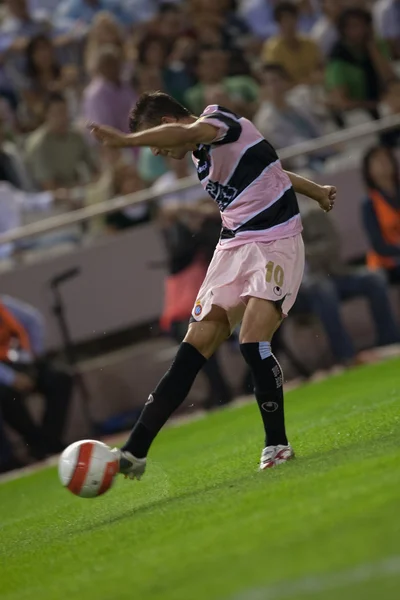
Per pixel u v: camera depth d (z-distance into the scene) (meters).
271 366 19.41
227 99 46.03
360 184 44.91
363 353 41.09
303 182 20.73
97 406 41.97
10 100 50.09
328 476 16.64
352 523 12.95
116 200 41.69
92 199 43.34
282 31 52.53
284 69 50.25
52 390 37.78
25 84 50.19
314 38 56.41
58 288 41.94
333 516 13.61
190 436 32.66
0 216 42.38
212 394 39.22
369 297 41.19
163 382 19.39
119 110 47.47
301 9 59.66
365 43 51.34
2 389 37.00
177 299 39.34
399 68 56.12
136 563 13.93
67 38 52.94
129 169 43.00
